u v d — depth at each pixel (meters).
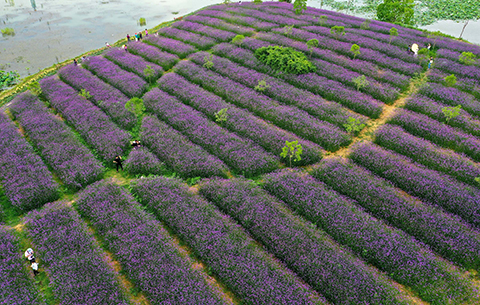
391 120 28.03
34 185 22.25
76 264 16.59
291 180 21.53
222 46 42.19
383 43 42.00
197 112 30.03
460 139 25.00
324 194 20.44
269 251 17.50
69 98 32.62
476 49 39.88
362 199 20.14
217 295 15.02
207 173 22.97
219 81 34.31
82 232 18.56
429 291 14.98
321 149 25.42
